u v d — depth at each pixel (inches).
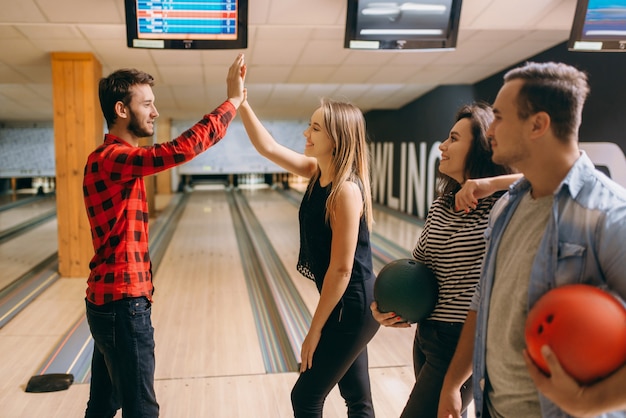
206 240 232.4
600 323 26.6
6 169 428.1
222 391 88.0
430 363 48.1
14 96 257.6
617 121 134.6
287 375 94.3
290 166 62.5
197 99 276.1
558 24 133.6
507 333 33.9
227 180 569.0
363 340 52.3
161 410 81.3
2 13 116.2
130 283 52.0
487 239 38.9
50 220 294.8
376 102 310.2
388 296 46.6
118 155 50.0
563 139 31.0
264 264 184.7
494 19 130.7
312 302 139.5
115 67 171.5
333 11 122.6
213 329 118.5
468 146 47.8
